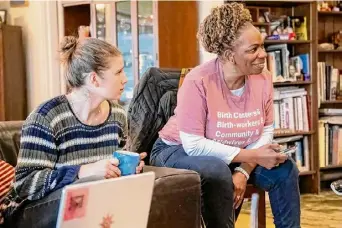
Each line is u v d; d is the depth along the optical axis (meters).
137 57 4.36
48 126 1.72
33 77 5.56
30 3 5.46
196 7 4.23
